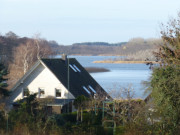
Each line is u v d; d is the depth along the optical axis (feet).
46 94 457.68
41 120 285.02
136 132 260.01
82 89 488.85
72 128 277.85
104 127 284.20
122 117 288.92
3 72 384.88
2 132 262.88
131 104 296.10
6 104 428.56
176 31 232.12
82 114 359.66
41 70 460.96
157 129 248.93
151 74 248.32
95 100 374.02
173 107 227.81
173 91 226.58
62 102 428.97
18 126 274.16
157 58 239.71
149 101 271.90
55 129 272.92
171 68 230.27
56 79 454.40
